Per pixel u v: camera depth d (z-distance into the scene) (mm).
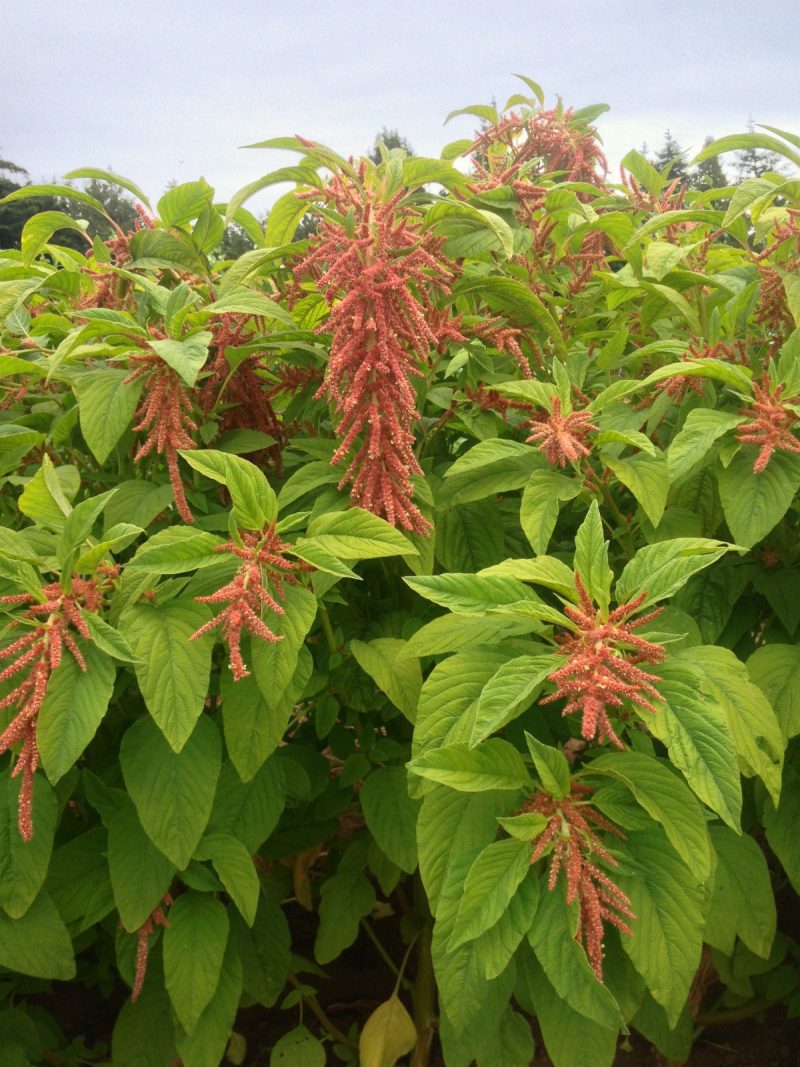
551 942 709
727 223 1037
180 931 909
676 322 1365
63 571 754
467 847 757
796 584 1034
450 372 1177
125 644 724
